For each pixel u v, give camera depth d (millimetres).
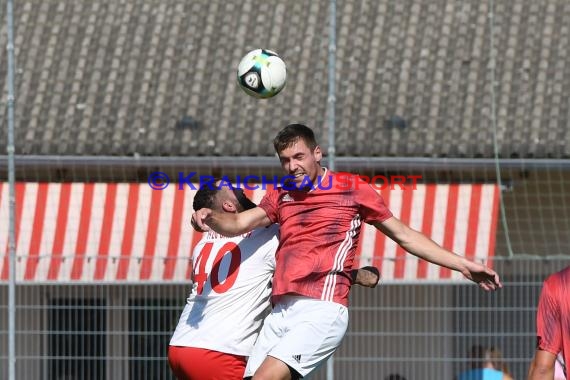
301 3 71312
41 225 52312
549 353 25766
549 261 54312
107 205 52625
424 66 67938
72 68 68625
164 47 69688
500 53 68625
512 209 55594
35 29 70938
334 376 49500
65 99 66625
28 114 65438
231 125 64125
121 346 46594
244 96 66062
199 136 63469
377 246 50438
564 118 64562
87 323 47438
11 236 42500
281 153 26625
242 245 28516
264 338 27125
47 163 56094
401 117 64562
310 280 26641
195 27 70688
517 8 70875
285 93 66000
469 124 64188
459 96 66125
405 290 49688
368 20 70500
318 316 26469
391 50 68750
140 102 66125
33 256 45438
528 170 55438
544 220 55250
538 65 67750
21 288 51500
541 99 65750
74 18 71750
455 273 49469
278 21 70312
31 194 52625
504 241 55188
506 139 63188
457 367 46219
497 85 66688
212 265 28516
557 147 62500
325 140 62875
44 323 48094
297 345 26312
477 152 62500
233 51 68938
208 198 28578
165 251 52344
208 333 28188
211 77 67562
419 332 49188
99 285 51312
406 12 71062
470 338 46844
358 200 26797
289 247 26859
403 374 48969
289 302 26828
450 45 69125
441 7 71438
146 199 52750
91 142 63500
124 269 51906
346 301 26938
